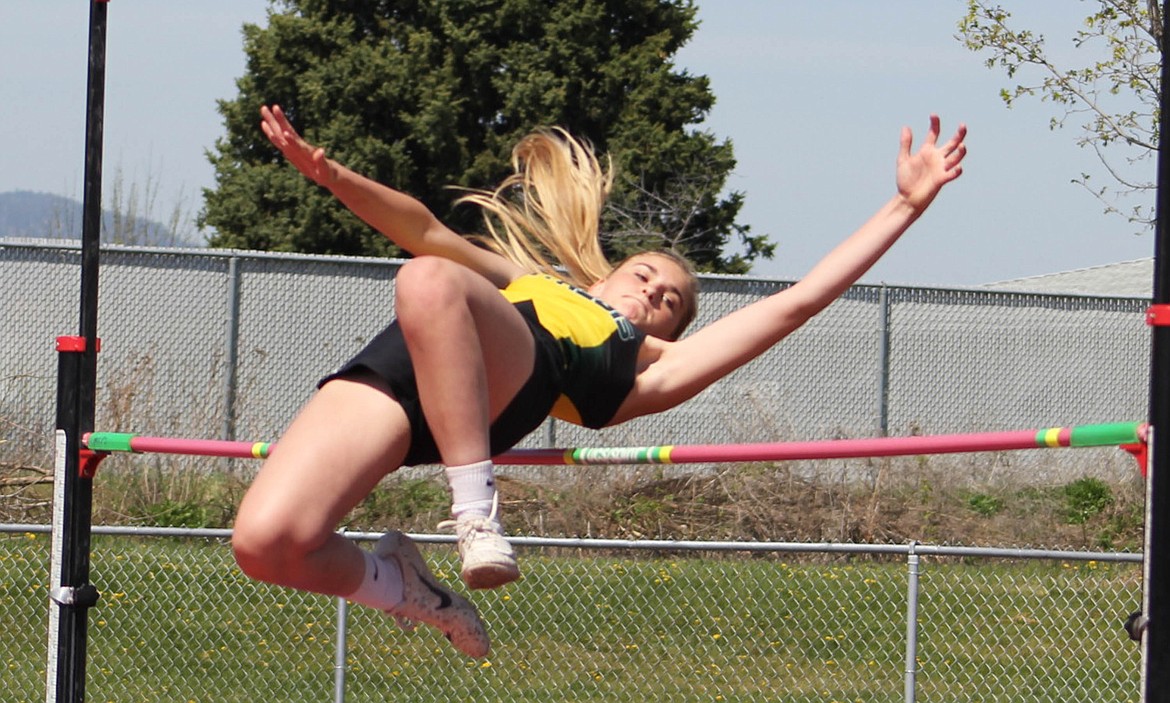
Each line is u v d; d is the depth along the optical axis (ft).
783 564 56.34
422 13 152.66
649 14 152.87
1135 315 84.58
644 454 22.09
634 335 20.74
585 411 20.43
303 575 16.93
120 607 50.80
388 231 20.01
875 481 64.85
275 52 151.33
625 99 148.97
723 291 76.59
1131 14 81.00
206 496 62.13
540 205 22.90
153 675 46.11
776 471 63.87
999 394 82.84
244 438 66.18
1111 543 64.13
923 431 81.46
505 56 148.66
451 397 16.66
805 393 79.30
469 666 46.96
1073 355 84.23
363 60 147.95
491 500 16.78
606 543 39.83
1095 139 82.48
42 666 46.80
